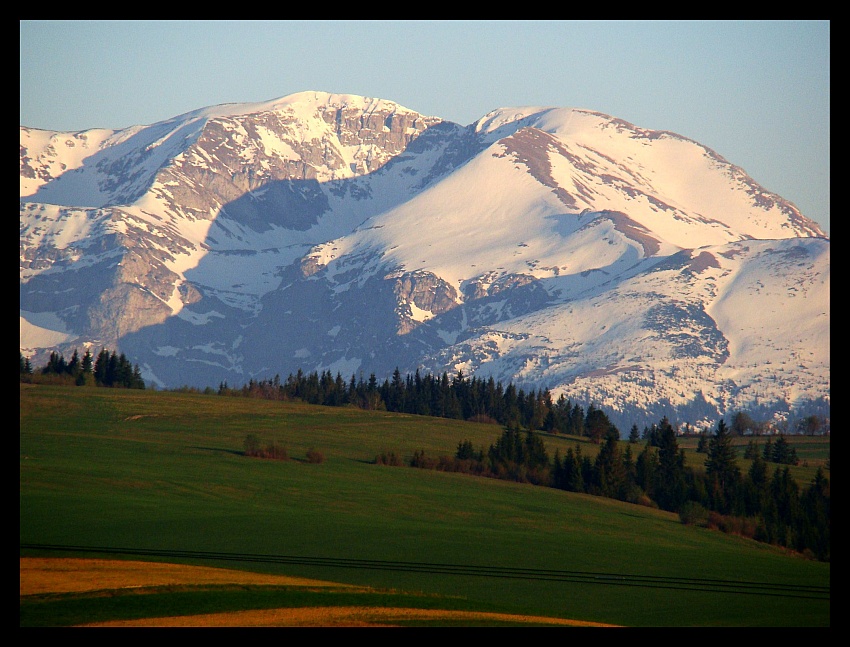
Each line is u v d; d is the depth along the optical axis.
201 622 170.88
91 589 192.88
